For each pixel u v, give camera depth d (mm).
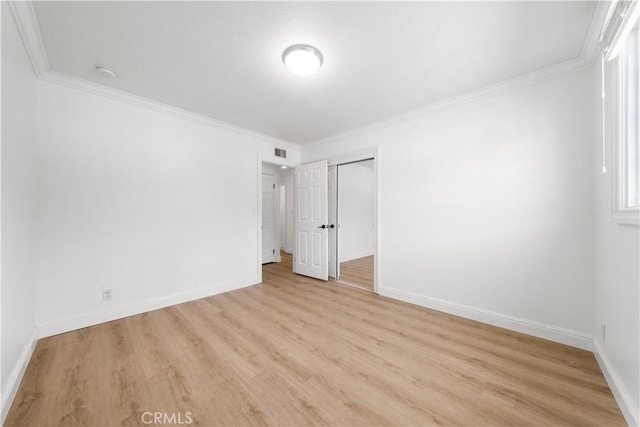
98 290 2377
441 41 1750
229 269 3432
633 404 1243
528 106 2158
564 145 2000
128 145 2570
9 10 1390
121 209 2525
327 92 2480
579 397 1426
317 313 2641
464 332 2213
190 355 1845
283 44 1792
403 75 2176
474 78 2221
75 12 1485
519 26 1601
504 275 2291
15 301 1547
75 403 1374
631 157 1403
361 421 1271
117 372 1641
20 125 1662
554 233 2047
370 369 1688
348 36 1706
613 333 1511
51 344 1979
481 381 1566
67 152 2219
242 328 2289
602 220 1711
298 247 4340
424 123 2830
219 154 3334
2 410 1259
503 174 2287
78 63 2004
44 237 2102
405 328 2295
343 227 5590
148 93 2514
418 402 1397
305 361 1777
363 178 6168
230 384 1537
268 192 5367
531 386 1519
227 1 1421
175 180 2918
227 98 2613
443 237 2686
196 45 1801
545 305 2092
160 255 2791
